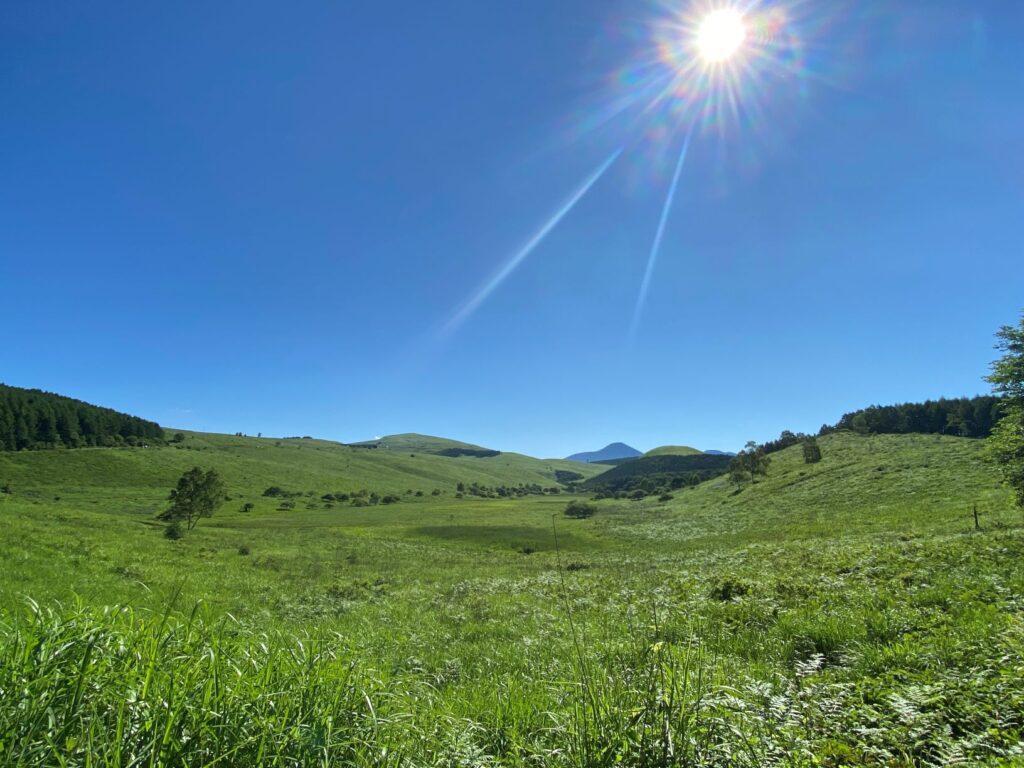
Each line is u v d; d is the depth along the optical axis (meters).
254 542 49.12
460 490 172.00
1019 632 5.77
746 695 4.58
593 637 8.95
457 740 3.50
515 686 5.33
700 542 45.56
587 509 85.62
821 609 9.83
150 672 2.72
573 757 3.16
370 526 77.88
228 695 2.91
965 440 65.94
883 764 3.56
